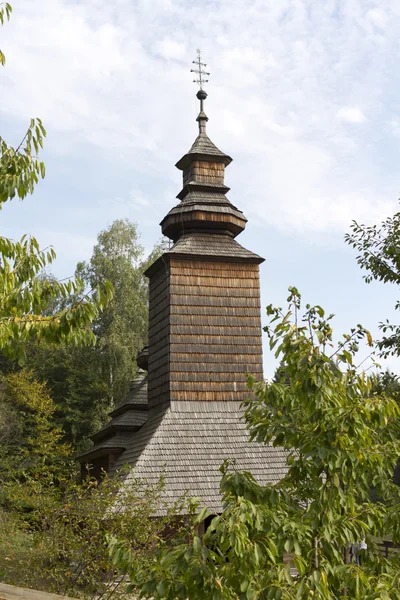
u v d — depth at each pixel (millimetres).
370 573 5512
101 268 43875
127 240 45594
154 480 17812
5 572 11617
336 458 5078
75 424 42094
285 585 4676
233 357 20922
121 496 12945
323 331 5516
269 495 5395
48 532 11508
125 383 40906
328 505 5133
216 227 22797
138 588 4867
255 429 5738
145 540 11352
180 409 19891
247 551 4523
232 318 21297
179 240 22516
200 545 4605
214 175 23953
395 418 6160
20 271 7871
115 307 43156
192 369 20438
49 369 45406
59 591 10922
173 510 12180
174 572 4555
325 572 4859
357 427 5129
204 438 19266
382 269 11969
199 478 18156
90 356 44969
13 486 13258
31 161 7660
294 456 5738
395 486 5934
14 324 7082
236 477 5422
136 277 44625
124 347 40750
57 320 7250
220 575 4637
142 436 20391
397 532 5637
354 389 5484
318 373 5246
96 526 11180
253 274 21953
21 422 37000
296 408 5668
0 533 12781
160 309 22000
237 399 20562
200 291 21281
